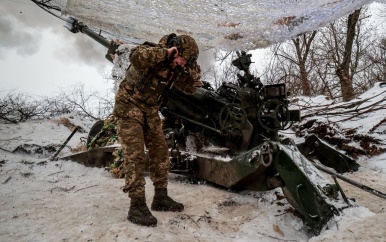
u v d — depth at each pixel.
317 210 2.73
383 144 5.01
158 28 4.35
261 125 3.79
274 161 3.13
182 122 4.61
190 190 3.81
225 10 3.87
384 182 3.95
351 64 16.00
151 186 3.95
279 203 3.29
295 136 6.01
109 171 4.70
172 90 4.35
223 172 3.73
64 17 5.62
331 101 7.64
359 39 16.70
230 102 4.26
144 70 3.01
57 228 2.83
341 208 2.64
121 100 3.05
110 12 4.41
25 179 4.42
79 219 3.00
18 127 7.66
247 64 3.91
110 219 2.97
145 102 3.04
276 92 3.71
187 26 4.14
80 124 8.37
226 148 4.14
